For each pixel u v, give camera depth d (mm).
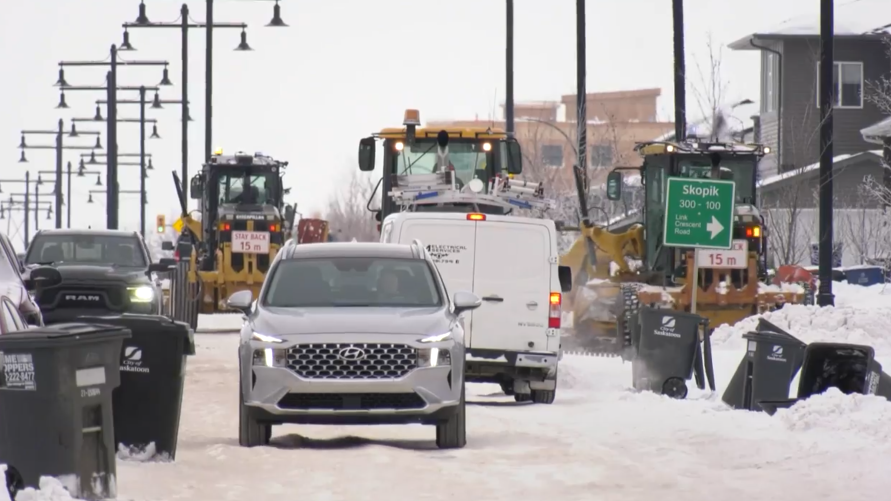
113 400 42219
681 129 124062
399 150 90062
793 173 171250
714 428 51844
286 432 54812
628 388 67250
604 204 174250
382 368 46719
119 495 36281
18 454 33938
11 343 33719
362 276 51406
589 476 40656
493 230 65562
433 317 48469
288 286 51062
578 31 131000
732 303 97875
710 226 72562
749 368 59469
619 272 101812
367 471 41469
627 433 51688
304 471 41344
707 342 65625
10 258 53844
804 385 56500
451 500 36625
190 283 118812
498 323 65188
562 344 100062
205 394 66938
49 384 33688
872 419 49406
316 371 46688
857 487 38188
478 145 90750
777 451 45156
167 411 42438
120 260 91188
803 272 106125
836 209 173375
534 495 37406
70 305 85188
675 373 64812
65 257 90750
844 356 56656
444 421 47250
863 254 167000
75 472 34031
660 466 42938
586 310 99125
